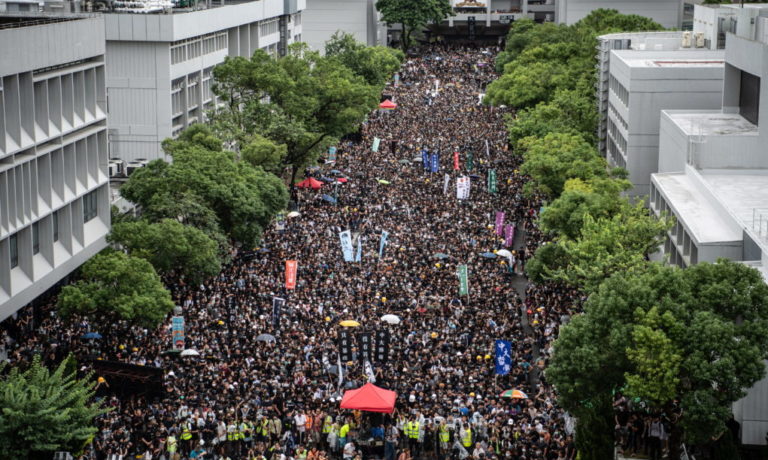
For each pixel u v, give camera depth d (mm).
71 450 70062
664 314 70062
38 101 106500
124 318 90938
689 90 148625
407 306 106812
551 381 74688
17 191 101562
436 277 116375
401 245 129875
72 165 112812
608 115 174250
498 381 87812
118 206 135875
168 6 183250
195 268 104562
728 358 67812
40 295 112125
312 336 97062
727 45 134625
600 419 70750
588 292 91688
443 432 77750
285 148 145875
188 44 185625
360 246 120625
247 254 125062
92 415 70875
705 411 67500
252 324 100250
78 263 114500
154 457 75000
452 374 87875
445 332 97938
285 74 162500
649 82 149000
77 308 90062
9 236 99562
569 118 167500
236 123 153875
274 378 86625
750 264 85438
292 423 79812
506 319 102625
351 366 89250
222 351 93375
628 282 73938
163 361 91188
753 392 73812
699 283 73062
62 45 108750
